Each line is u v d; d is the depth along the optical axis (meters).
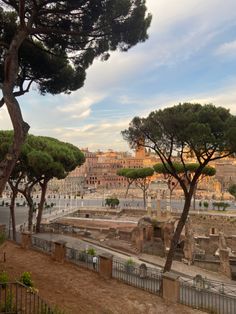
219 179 183.25
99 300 15.48
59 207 84.19
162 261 34.31
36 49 17.55
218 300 18.47
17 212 71.81
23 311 11.46
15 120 13.26
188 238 35.25
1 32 16.61
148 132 22.06
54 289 15.73
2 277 13.71
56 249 21.94
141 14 16.39
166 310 15.56
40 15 15.23
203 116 19.62
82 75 20.33
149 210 61.59
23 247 24.81
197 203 107.69
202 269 32.25
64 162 38.31
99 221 60.62
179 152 21.92
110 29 16.41
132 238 39.81
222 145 19.55
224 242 40.19
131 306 15.41
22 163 35.34
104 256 19.20
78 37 17.89
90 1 15.24
